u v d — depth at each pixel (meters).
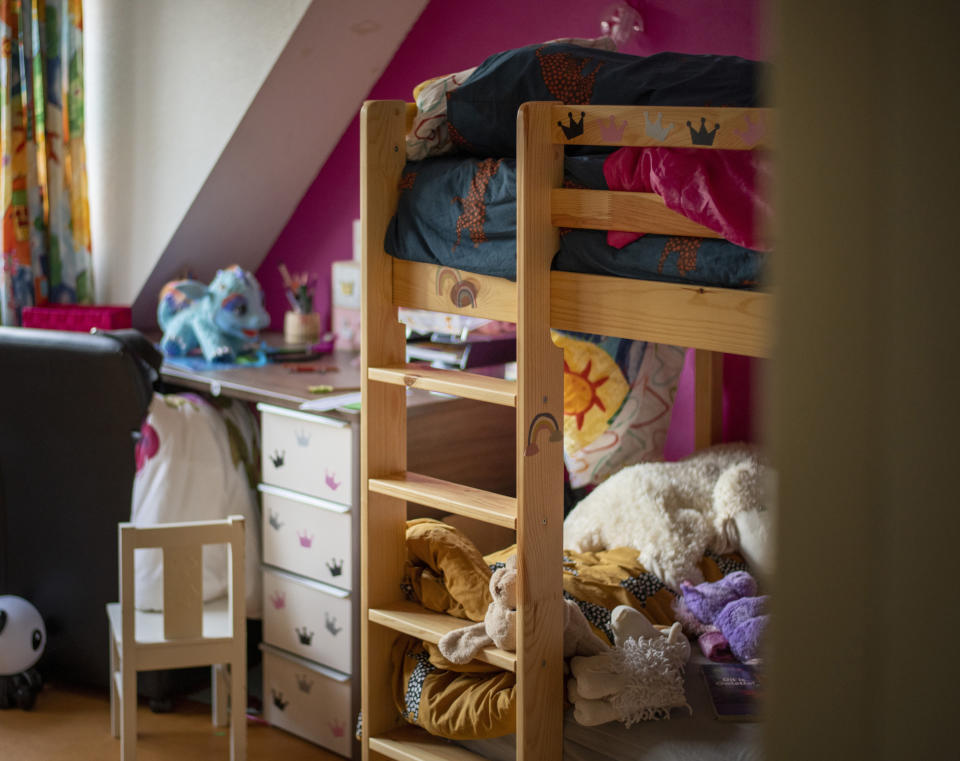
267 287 4.04
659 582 2.35
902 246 0.37
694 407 2.86
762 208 1.54
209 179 3.48
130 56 3.64
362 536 2.23
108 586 3.01
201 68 3.41
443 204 2.04
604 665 1.97
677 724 1.94
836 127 0.37
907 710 0.38
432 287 2.12
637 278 1.76
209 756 2.78
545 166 1.83
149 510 2.92
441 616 2.19
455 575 2.17
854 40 0.37
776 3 0.39
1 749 2.79
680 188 1.61
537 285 1.86
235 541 2.57
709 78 1.81
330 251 3.78
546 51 1.99
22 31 3.66
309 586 2.81
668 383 2.74
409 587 2.29
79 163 3.81
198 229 3.67
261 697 3.16
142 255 3.74
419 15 3.37
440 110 2.13
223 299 3.37
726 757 1.83
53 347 2.83
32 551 3.12
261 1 3.19
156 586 2.86
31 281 3.75
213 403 3.14
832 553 0.39
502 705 2.00
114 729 2.87
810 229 0.38
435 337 3.10
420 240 2.09
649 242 1.73
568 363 2.72
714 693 2.01
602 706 1.94
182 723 2.97
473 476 2.90
